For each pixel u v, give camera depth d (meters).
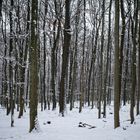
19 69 23.84
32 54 14.04
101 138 12.13
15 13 22.14
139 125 14.47
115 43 14.56
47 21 26.91
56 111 26.84
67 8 23.56
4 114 26.02
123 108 28.47
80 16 30.84
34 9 14.02
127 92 40.22
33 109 14.01
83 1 30.39
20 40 21.91
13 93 17.91
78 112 26.83
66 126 16.83
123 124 15.41
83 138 12.23
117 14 14.56
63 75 23.34
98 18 30.44
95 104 38.44
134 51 16.23
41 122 18.78
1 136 13.97
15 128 16.73
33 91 14.00
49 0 28.78
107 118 21.84
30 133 13.73
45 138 12.37
